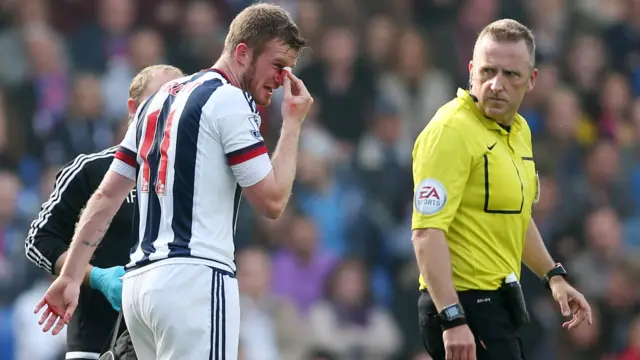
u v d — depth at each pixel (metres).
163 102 18.58
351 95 47.28
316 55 48.00
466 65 51.03
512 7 53.03
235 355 18.17
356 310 41.12
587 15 54.06
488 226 19.22
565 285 21.02
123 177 18.77
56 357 37.72
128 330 18.88
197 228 17.94
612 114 51.00
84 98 43.72
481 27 52.00
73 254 18.72
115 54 46.38
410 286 42.28
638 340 41.31
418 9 52.16
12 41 45.72
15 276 38.81
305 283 41.38
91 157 21.42
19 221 40.06
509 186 19.20
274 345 39.44
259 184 18.02
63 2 47.62
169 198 18.03
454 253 19.23
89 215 18.78
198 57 47.09
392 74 48.81
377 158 45.75
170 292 17.73
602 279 42.94
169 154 18.09
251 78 18.81
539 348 39.66
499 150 19.30
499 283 19.30
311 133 45.56
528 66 19.31
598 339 41.28
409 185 45.53
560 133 48.28
